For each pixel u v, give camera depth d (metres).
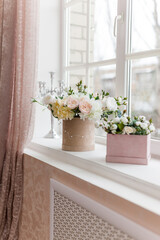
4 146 1.56
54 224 1.20
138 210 0.77
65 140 1.35
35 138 1.78
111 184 0.96
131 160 1.08
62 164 1.25
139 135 1.07
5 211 1.52
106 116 1.27
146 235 0.74
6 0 1.52
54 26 1.90
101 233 0.93
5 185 1.51
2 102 1.54
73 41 1.86
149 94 1.34
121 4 1.41
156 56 1.28
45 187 1.29
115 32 1.47
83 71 1.77
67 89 1.37
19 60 1.47
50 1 1.87
